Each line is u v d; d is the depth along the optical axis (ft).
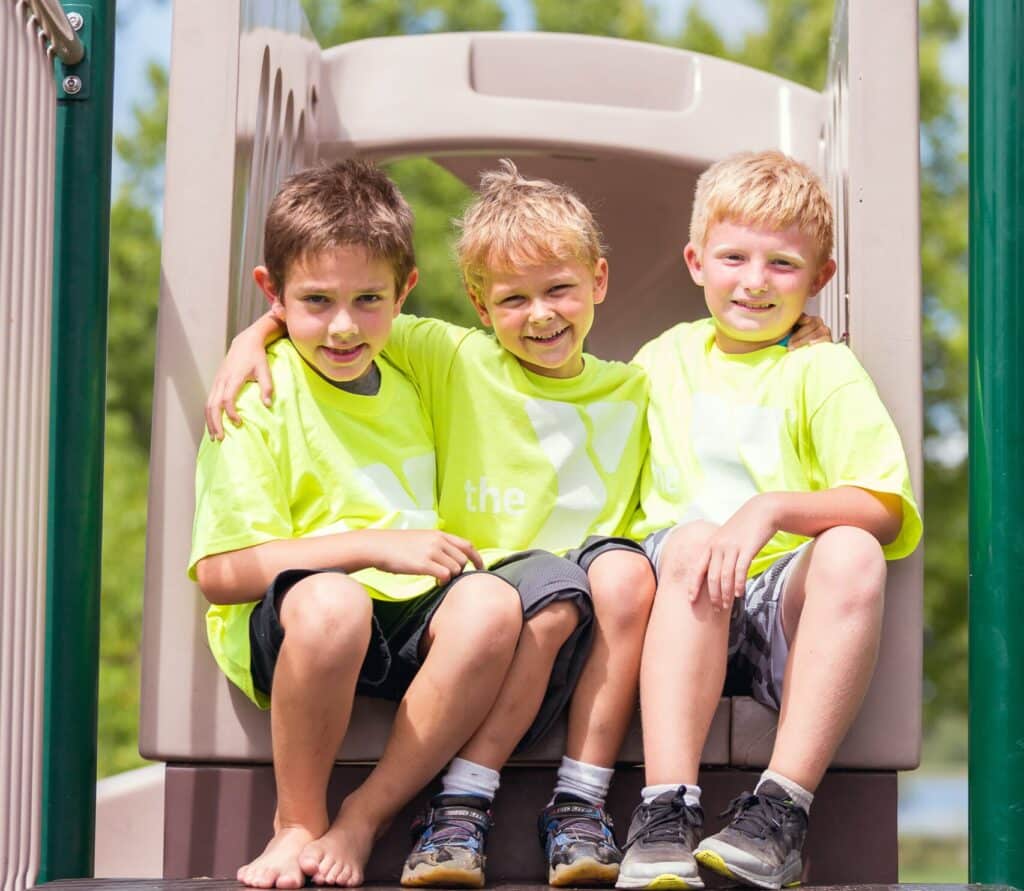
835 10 18.40
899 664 13.32
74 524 14.34
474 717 12.33
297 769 12.16
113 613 53.88
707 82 21.44
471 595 12.31
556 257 13.94
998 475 13.71
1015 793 13.38
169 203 13.76
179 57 13.89
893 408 13.67
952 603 56.54
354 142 20.68
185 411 13.56
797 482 13.89
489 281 14.16
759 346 14.58
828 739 12.18
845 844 13.26
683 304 22.53
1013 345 13.82
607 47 21.54
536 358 14.15
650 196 21.77
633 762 12.98
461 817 12.23
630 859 11.68
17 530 11.99
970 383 14.14
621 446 14.57
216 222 13.74
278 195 13.75
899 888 11.70
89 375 14.56
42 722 12.61
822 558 12.47
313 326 13.21
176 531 13.42
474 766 12.40
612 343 22.68
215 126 13.83
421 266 56.13
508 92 21.31
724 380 14.48
